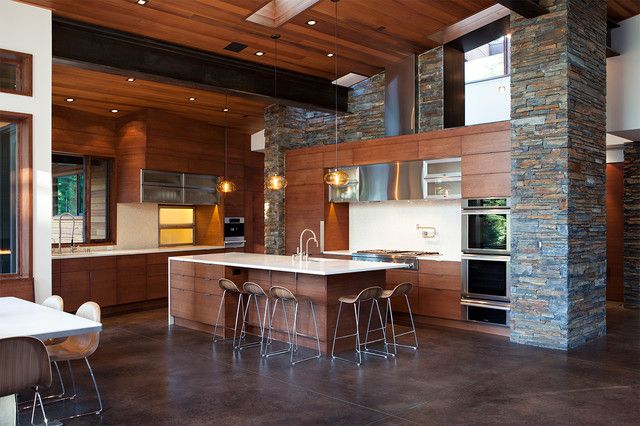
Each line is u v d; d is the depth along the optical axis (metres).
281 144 8.92
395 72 7.73
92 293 7.61
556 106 5.60
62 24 5.64
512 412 3.76
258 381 4.48
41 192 5.63
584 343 5.82
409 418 3.64
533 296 5.78
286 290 5.09
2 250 5.65
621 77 7.20
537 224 5.75
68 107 7.98
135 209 8.92
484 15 6.38
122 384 4.42
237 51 6.82
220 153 9.60
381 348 5.65
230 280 6.13
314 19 6.13
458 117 7.59
